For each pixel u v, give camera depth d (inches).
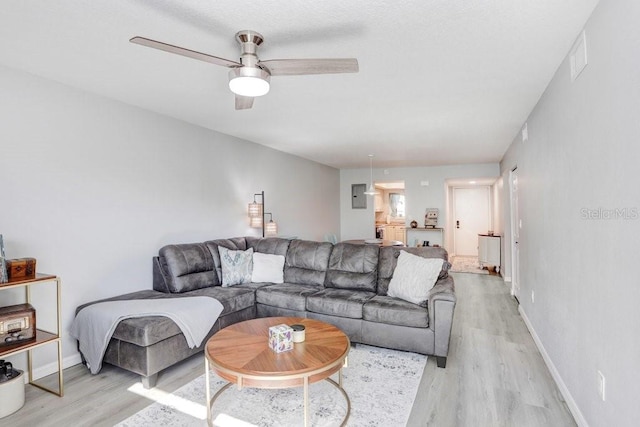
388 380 105.7
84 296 121.7
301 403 93.3
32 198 108.1
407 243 322.7
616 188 63.3
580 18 76.4
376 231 382.9
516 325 157.4
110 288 130.0
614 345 64.6
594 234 74.0
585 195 79.4
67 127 117.0
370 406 91.4
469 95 126.6
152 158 146.7
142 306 113.5
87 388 101.6
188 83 115.8
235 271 157.2
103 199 127.9
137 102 135.3
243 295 142.2
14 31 82.4
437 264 130.1
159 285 141.6
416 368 114.2
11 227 103.4
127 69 104.7
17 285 88.4
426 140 205.5
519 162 179.9
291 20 77.4
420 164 308.5
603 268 69.4
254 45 83.0
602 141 69.4
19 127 105.1
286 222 248.4
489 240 295.6
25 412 89.4
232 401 94.4
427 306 121.3
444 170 312.8
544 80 111.9
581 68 81.1
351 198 346.3
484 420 85.0
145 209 143.6
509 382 104.3
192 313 115.0
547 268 116.1
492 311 179.9
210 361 80.7
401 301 128.9
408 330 119.9
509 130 179.8
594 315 74.4
